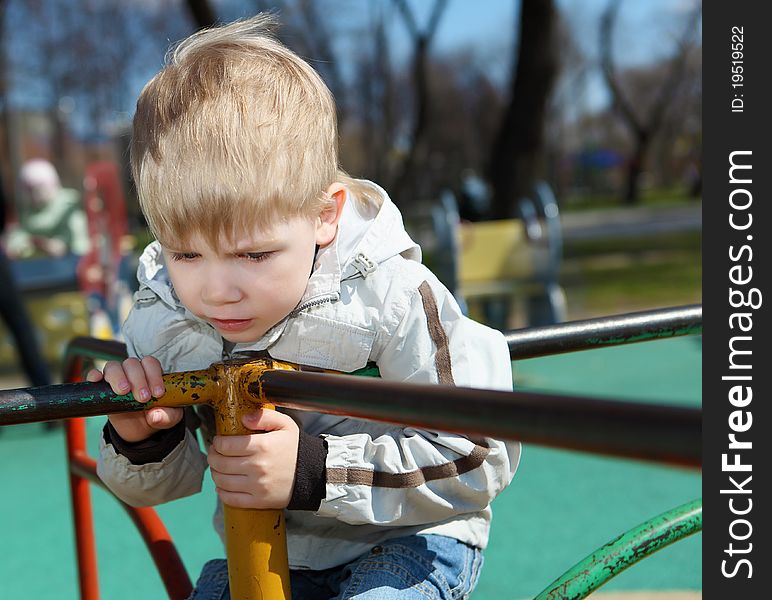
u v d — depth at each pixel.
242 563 1.16
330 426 1.48
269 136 1.26
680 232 17.72
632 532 1.37
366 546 1.46
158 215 1.25
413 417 0.81
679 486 3.60
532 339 1.43
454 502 1.33
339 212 1.40
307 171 1.28
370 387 0.87
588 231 20.38
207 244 1.23
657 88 38.06
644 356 6.02
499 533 3.19
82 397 1.10
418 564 1.37
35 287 6.21
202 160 1.23
